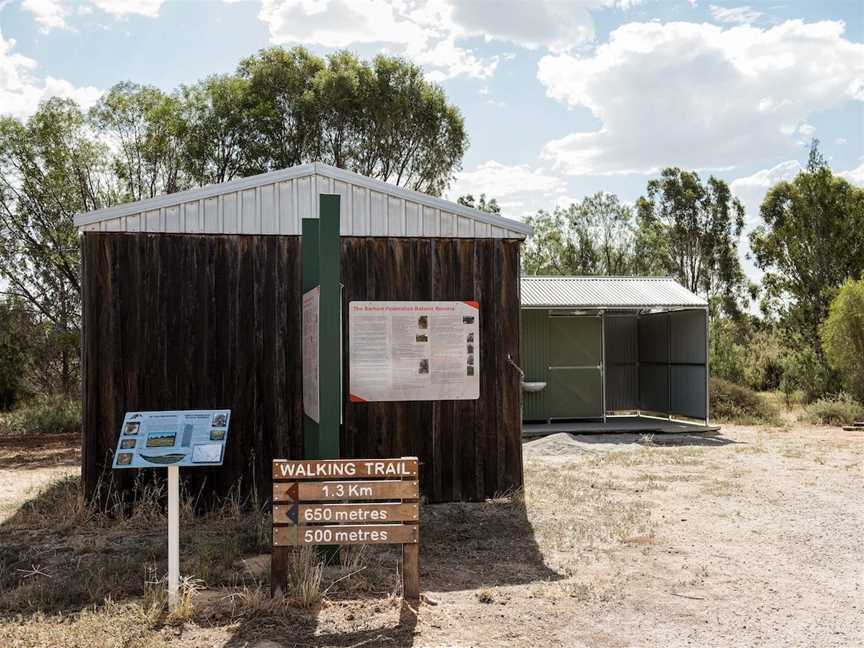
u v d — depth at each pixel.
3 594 5.58
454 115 30.39
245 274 8.72
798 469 11.69
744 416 18.78
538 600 5.53
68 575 6.04
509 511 8.58
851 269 25.84
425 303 8.93
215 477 8.55
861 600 5.56
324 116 28.22
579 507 8.82
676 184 44.31
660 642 4.74
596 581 5.99
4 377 20.73
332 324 6.11
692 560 6.62
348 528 5.35
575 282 18.53
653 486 10.21
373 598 5.48
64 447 15.02
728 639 4.79
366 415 8.88
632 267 34.53
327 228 6.12
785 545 7.13
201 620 4.99
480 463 9.09
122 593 5.59
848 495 9.59
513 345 9.28
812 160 26.03
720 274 43.81
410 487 5.43
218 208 9.16
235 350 8.66
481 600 5.50
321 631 4.82
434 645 4.63
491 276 9.26
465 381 9.02
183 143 23.91
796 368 23.61
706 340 17.50
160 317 8.52
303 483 5.34
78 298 20.36
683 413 18.39
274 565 5.32
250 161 26.20
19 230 19.92
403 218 9.64
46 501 8.90
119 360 8.41
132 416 5.44
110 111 21.41
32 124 19.95
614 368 20.72
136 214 8.84
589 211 34.72
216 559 6.43
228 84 26.33
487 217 9.69
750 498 9.39
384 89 28.89
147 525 7.89
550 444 14.04
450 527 7.79
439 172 30.58
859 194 26.16
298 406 8.75
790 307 26.23
